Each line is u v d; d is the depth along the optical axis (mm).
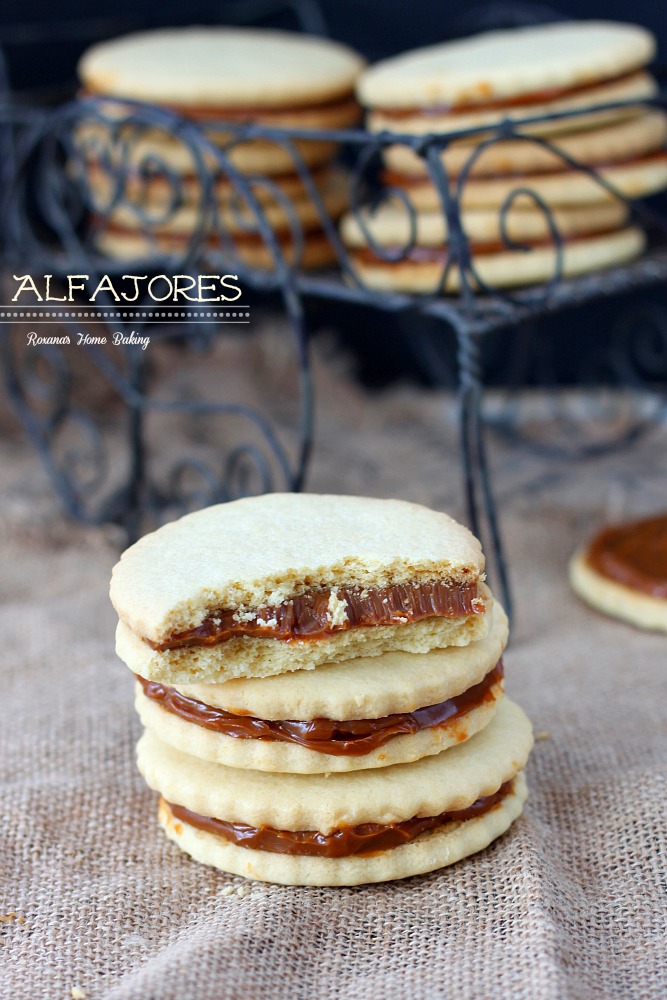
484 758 384
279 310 626
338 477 547
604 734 421
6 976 370
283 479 545
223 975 364
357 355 664
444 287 451
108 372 505
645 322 613
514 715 397
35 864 392
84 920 380
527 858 380
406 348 660
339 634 376
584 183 457
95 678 444
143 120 469
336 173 523
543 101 455
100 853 394
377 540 382
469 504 447
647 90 472
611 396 609
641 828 392
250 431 576
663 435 579
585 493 536
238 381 595
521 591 485
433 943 371
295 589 375
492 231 456
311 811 375
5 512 521
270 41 529
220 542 384
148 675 371
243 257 486
